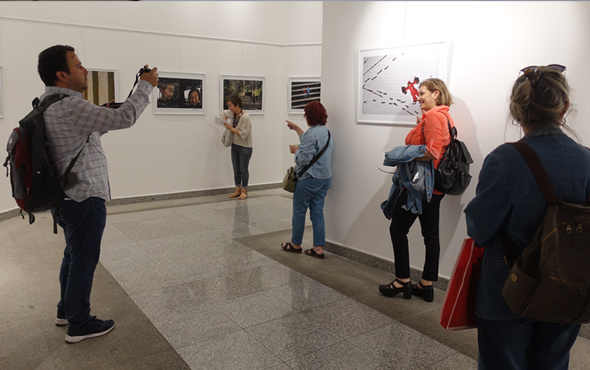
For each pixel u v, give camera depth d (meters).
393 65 3.58
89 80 6.08
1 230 5.00
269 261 4.14
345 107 4.05
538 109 1.42
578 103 2.63
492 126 3.05
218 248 4.50
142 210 6.19
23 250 4.34
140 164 6.68
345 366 2.43
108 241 4.68
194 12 6.83
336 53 4.07
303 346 2.63
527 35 2.83
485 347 1.57
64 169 2.42
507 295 1.40
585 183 1.40
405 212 3.20
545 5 2.73
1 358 2.46
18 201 2.36
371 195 3.95
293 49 7.70
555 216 1.32
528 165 1.40
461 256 1.62
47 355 2.50
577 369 2.41
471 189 3.21
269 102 7.76
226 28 7.15
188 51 6.85
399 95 3.58
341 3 3.96
